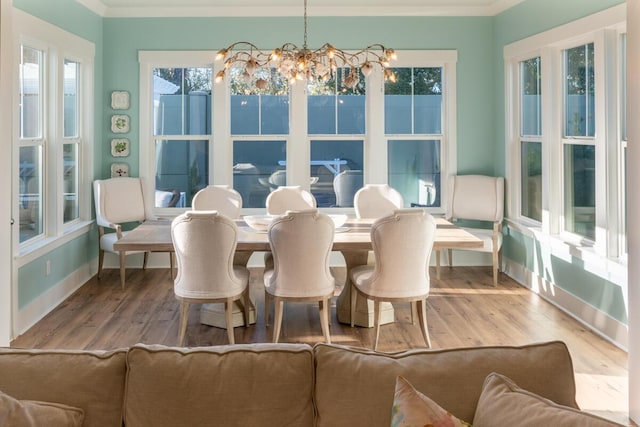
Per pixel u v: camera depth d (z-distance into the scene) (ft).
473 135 23.53
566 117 18.21
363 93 23.68
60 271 18.86
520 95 21.63
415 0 22.39
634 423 10.62
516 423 4.96
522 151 21.63
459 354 5.99
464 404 5.61
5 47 10.88
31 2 16.24
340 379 5.82
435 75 23.70
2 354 5.99
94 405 5.72
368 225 17.24
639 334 10.59
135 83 23.06
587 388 12.11
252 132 23.76
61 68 18.47
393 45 23.20
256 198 23.90
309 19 23.11
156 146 23.58
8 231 11.12
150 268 23.52
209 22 23.04
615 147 15.23
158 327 16.16
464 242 14.52
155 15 22.90
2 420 5.08
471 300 18.95
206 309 16.39
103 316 17.17
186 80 23.52
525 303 18.56
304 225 13.62
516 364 5.85
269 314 16.53
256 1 22.11
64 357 5.98
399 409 4.93
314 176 23.85
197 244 13.67
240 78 23.47
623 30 14.98
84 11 20.83
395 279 14.01
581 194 17.33
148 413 5.65
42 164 18.03
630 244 10.85
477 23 23.29
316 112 23.71
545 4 18.58
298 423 5.71
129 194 22.38
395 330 16.01
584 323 16.42
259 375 5.80
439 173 23.93
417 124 23.77
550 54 18.42
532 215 20.88
